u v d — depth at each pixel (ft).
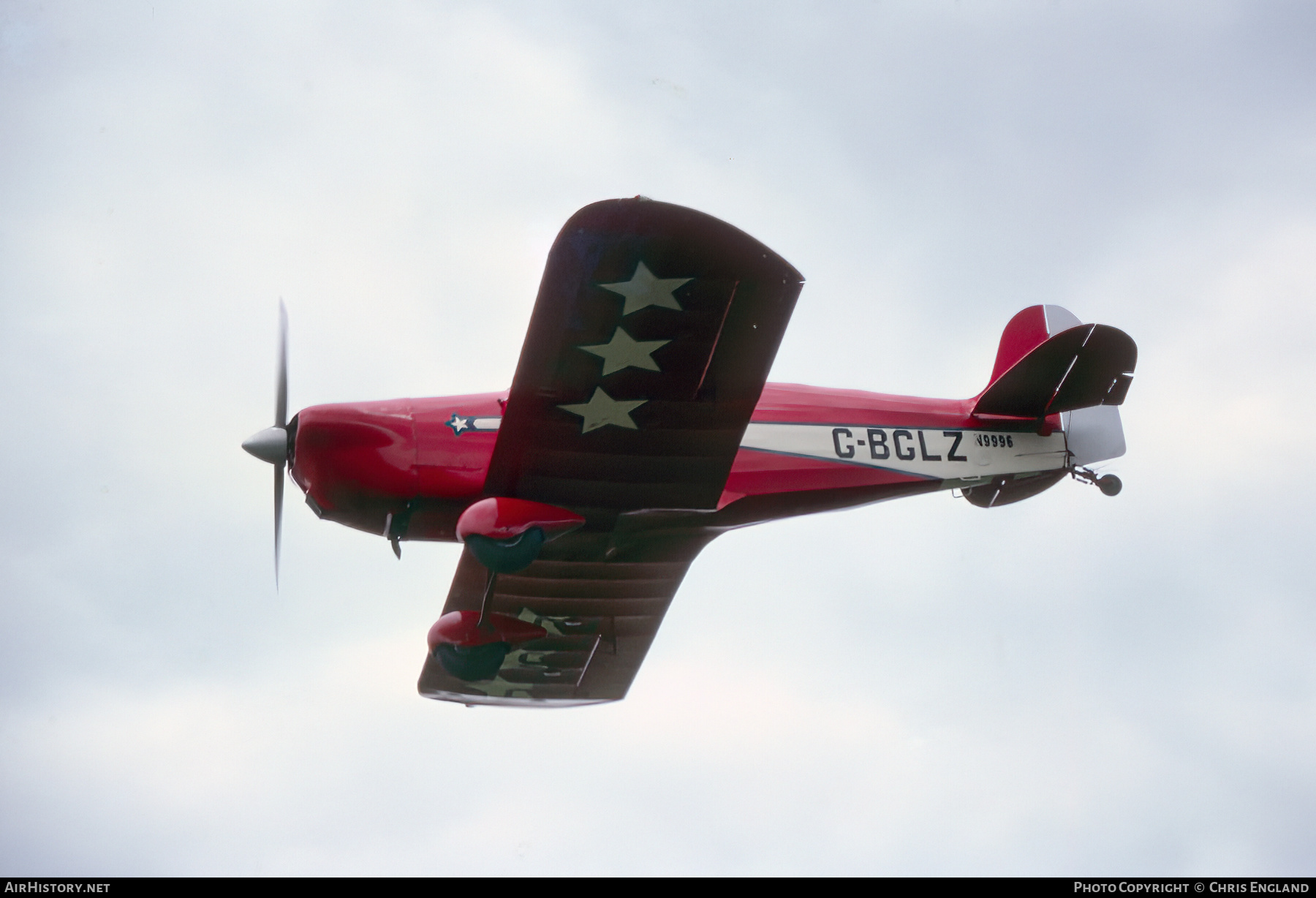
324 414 46.68
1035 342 66.64
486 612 50.67
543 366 41.09
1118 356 52.75
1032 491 59.82
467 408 47.62
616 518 48.34
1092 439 59.00
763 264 38.22
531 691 61.21
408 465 46.47
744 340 40.60
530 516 45.16
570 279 38.52
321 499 46.93
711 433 43.98
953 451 54.70
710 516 49.34
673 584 54.49
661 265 38.11
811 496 51.24
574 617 55.83
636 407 42.73
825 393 53.01
